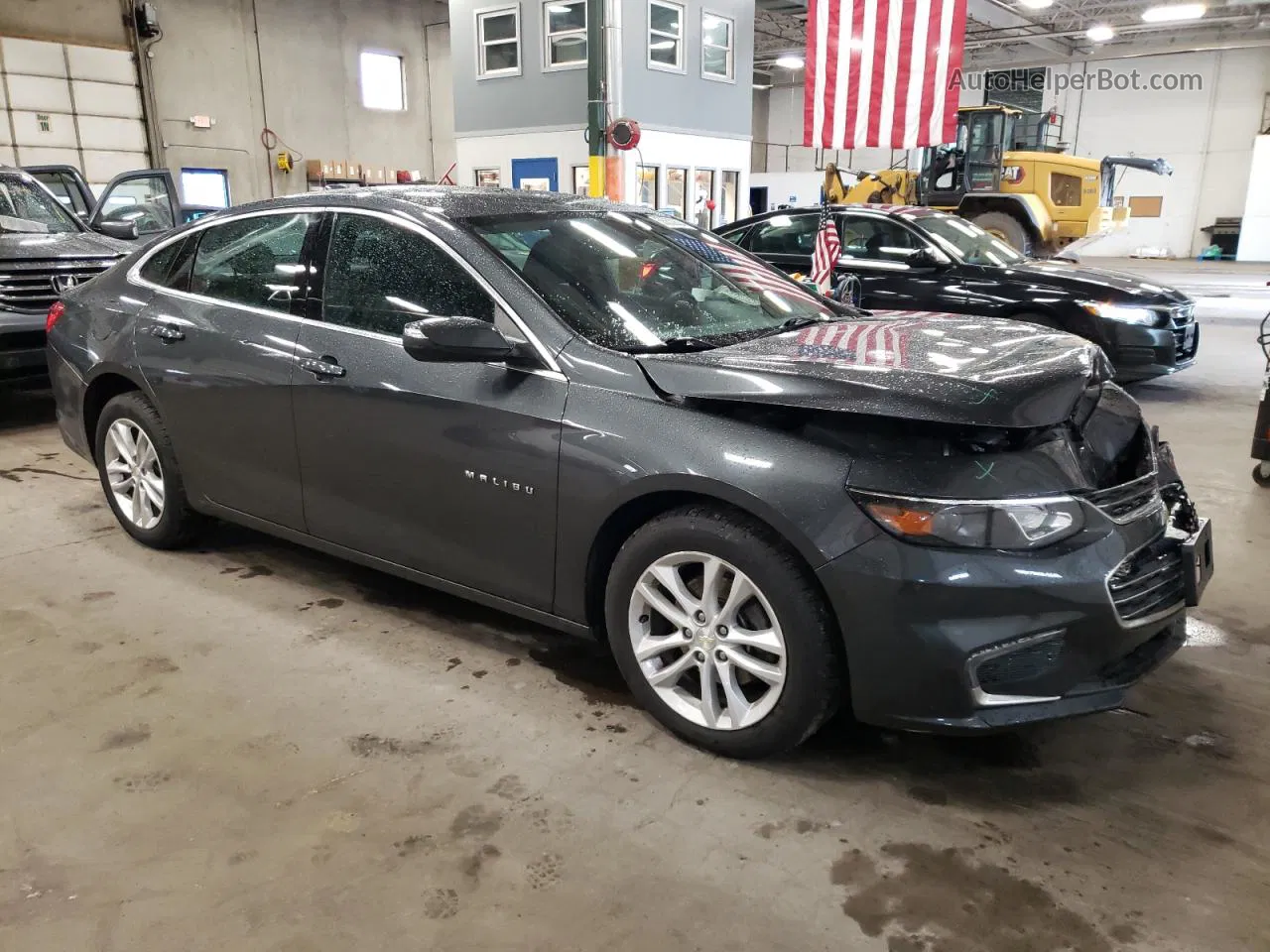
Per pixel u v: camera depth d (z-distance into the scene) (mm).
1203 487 4977
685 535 2377
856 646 2189
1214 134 27750
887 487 2135
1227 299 14906
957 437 2209
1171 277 20188
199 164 17875
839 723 2707
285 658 3053
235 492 3475
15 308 5902
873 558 2123
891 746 2582
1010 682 2162
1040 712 2168
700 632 2447
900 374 2246
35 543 4051
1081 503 2180
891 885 2049
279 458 3256
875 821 2262
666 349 2625
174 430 3596
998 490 2125
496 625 3312
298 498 3258
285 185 19281
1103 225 15664
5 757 2504
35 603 3451
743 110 17688
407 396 2836
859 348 2584
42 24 15469
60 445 5754
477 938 1893
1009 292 7086
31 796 2336
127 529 3992
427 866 2100
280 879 2059
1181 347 7078
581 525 2549
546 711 2748
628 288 2930
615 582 2561
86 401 3947
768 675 2346
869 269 7594
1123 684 2238
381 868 2094
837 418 2277
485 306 2762
